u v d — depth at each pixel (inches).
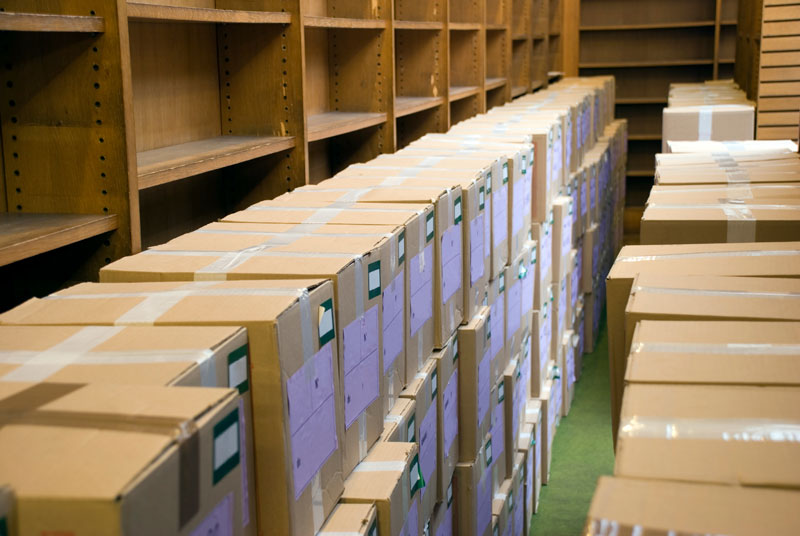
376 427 68.9
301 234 72.8
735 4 361.1
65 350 46.0
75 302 54.0
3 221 68.2
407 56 179.5
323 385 56.0
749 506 36.4
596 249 221.9
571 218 181.0
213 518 39.2
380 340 69.4
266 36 108.5
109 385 40.7
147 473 33.3
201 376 44.1
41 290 74.3
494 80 236.8
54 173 71.7
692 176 114.3
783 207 92.1
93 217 70.0
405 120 180.2
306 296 53.5
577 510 141.0
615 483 38.8
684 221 88.3
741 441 42.2
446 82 177.9
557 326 167.6
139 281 61.2
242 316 49.3
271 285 55.3
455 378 96.0
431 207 85.4
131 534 32.2
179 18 77.5
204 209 111.7
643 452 41.6
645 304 62.6
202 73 107.3
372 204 85.6
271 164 111.7
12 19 57.4
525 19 273.1
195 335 47.3
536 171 144.0
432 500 86.7
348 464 62.3
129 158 71.0
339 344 59.9
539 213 144.9
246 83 110.3
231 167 113.8
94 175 71.3
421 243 82.2
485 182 105.6
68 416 37.4
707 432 43.2
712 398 46.9
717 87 269.4
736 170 117.8
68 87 70.4
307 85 139.9
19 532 31.8
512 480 121.0
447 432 92.4
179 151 94.2
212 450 38.8
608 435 169.0
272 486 49.8
